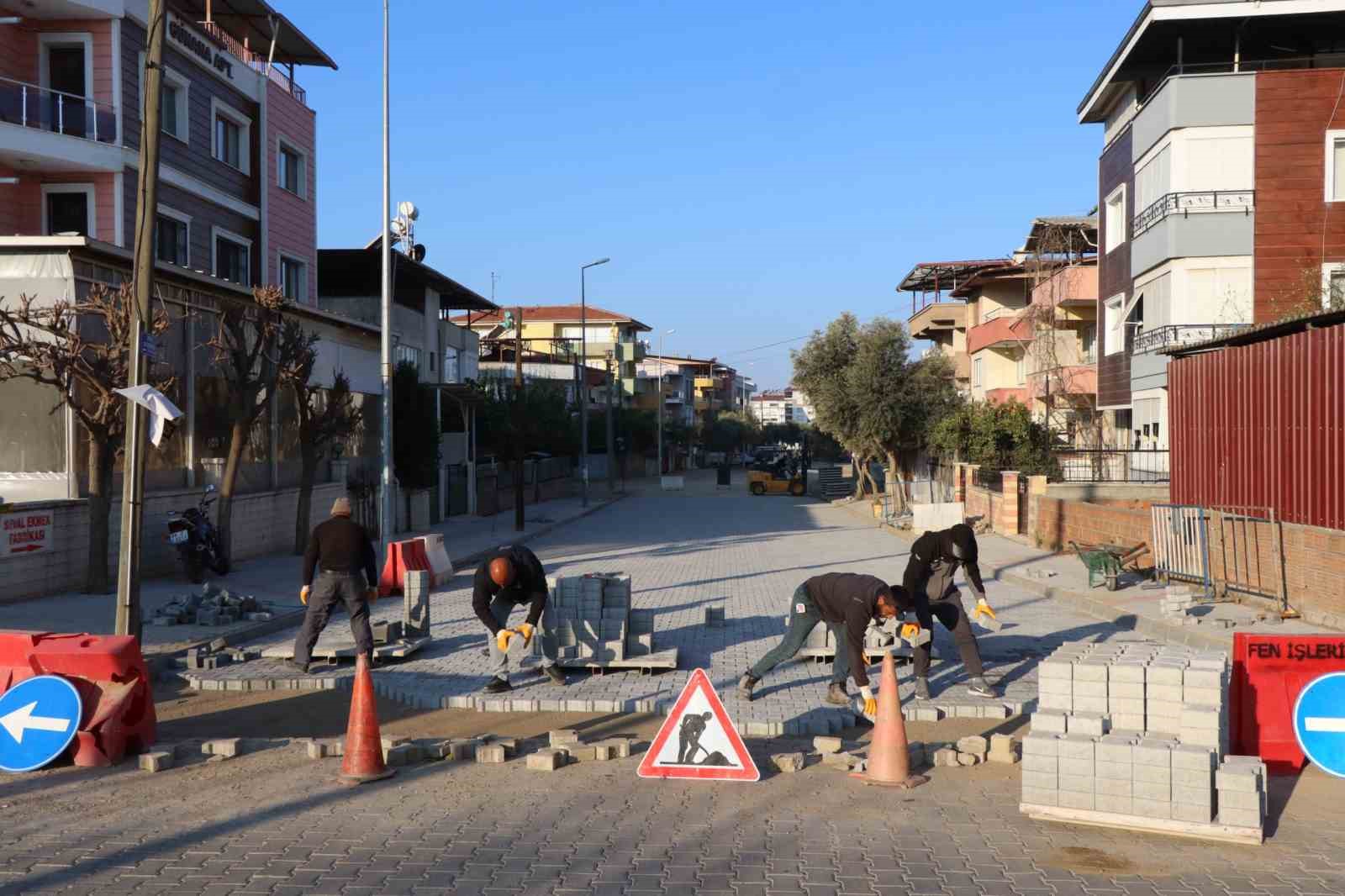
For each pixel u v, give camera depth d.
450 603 16.84
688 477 96.12
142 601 15.52
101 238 24.52
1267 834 6.31
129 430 10.59
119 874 5.56
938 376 45.53
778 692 10.20
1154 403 29.91
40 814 6.59
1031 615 15.84
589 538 32.44
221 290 21.14
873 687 10.47
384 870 5.64
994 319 47.72
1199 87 28.11
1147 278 30.59
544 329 107.81
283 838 6.16
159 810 6.68
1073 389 40.66
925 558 10.05
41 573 15.62
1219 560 16.33
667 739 7.46
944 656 12.27
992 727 9.16
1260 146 27.86
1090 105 35.94
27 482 16.88
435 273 42.06
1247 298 27.94
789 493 66.19
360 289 40.94
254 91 30.70
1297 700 7.61
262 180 30.88
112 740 7.75
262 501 23.03
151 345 10.75
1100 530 21.95
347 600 11.20
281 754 8.10
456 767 7.77
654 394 109.38
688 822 6.49
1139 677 6.84
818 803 6.91
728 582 20.08
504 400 48.69
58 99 24.12
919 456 49.06
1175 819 6.26
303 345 22.19
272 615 14.32
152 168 10.72
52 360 15.13
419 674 11.05
